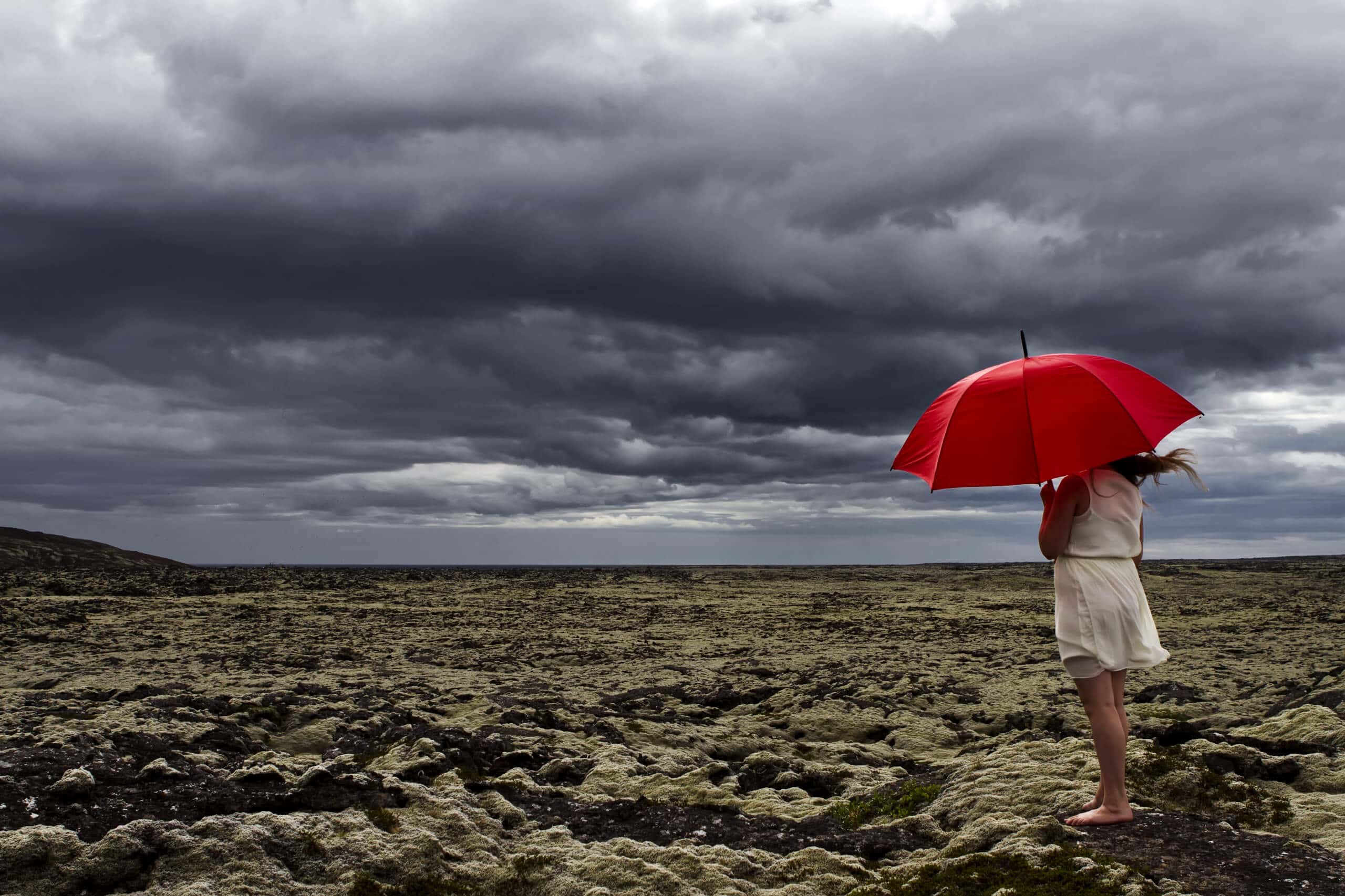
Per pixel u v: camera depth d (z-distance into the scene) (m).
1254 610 27.62
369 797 5.52
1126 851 4.60
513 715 9.76
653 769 7.60
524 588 40.12
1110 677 4.91
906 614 28.08
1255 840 4.74
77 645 17.81
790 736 10.58
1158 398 4.73
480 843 5.14
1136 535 4.94
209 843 4.62
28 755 5.48
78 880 4.31
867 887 4.64
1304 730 7.36
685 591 38.97
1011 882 4.37
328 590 35.56
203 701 9.41
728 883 4.72
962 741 10.29
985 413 4.75
